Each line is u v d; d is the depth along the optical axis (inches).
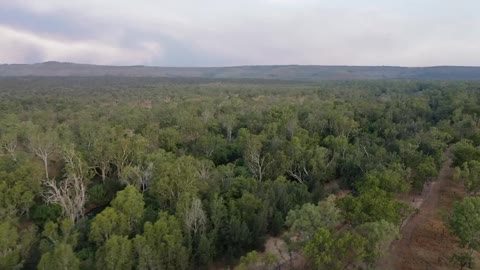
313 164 2797.7
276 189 2336.4
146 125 3774.6
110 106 5738.2
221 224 1989.4
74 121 4313.5
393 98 6190.9
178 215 1907.0
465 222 1619.1
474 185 2213.3
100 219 1745.8
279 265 1740.9
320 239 1413.6
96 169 2952.8
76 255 1664.6
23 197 2187.5
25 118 4589.1
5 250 1627.7
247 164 2918.3
